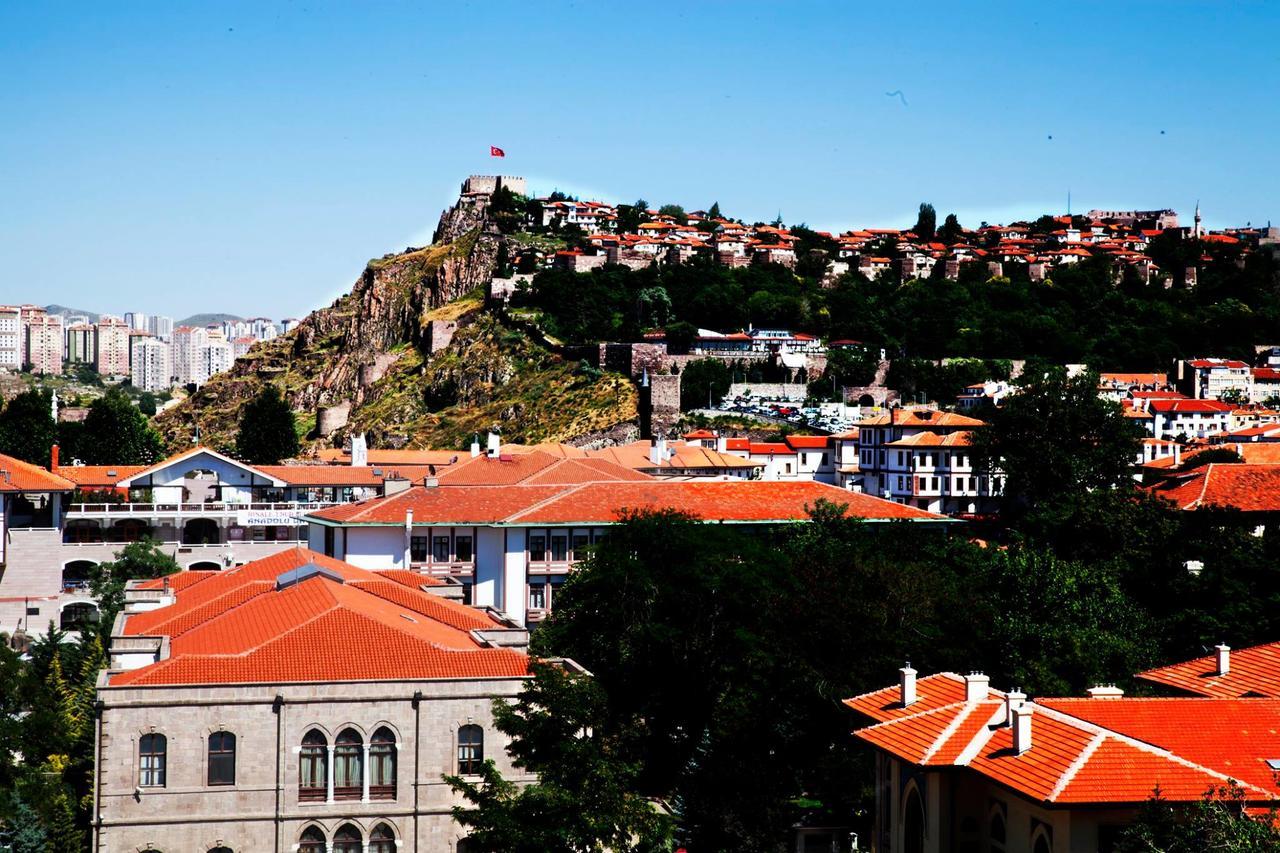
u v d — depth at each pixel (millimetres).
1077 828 52750
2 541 138125
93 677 103938
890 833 63875
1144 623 100875
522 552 126188
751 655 89062
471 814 64750
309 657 74625
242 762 72062
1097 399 180500
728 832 80250
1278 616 96188
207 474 165250
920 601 95062
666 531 104250
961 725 61344
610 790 64438
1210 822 49219
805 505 130250
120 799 70875
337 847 73125
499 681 74875
